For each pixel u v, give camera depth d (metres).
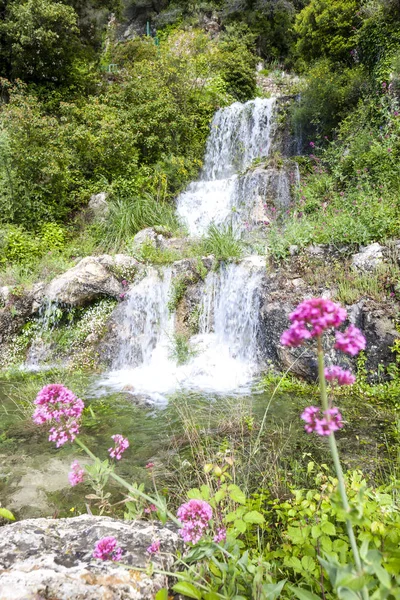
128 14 21.42
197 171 11.09
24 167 8.20
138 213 8.19
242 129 11.64
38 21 10.90
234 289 6.15
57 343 6.31
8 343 6.28
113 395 4.86
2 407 4.45
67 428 1.38
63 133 8.90
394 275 4.75
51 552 1.50
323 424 0.96
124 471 3.02
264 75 17.47
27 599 1.23
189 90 11.86
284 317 5.21
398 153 6.84
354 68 9.94
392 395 4.21
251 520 1.58
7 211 8.07
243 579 1.40
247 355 5.79
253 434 3.53
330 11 10.81
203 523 1.30
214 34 19.25
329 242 5.62
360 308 4.68
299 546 1.60
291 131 10.77
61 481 2.91
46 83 11.88
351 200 6.52
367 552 0.91
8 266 7.06
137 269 6.65
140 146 10.45
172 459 3.18
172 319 6.46
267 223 7.75
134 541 1.58
